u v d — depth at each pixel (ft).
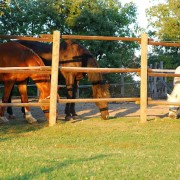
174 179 17.20
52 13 103.86
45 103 35.06
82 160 20.67
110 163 20.03
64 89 88.07
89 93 95.61
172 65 128.47
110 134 31.45
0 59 37.52
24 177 16.44
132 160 21.25
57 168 18.17
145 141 29.48
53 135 31.07
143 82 36.76
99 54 105.81
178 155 24.26
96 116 42.29
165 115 43.14
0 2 37.14
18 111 49.11
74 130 32.53
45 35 35.65
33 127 34.24
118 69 36.58
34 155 22.08
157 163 20.62
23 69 35.17
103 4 111.24
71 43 41.37
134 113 45.44
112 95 88.22
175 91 41.60
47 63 43.09
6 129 33.37
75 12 105.19
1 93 81.35
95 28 103.71
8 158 20.56
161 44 37.37
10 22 103.24
